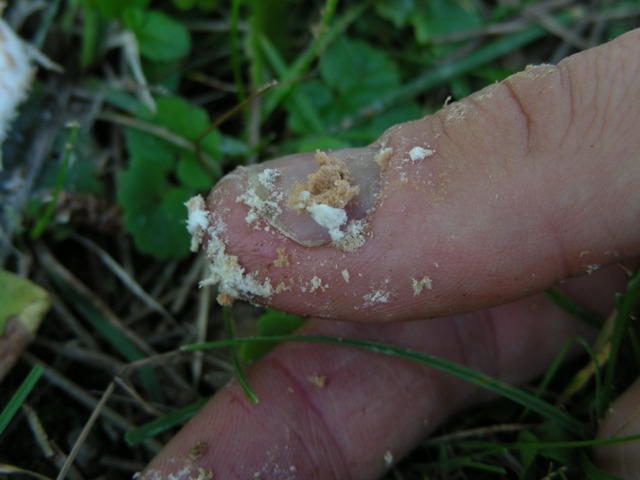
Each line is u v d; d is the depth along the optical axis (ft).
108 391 0.21
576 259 0.18
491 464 0.22
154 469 0.19
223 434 0.19
